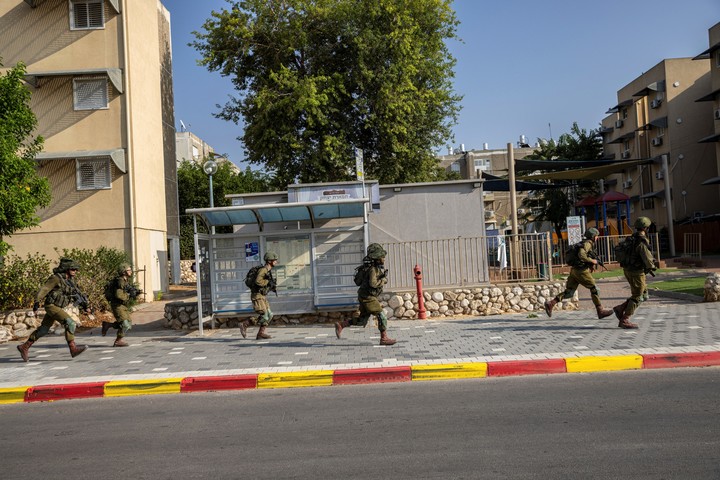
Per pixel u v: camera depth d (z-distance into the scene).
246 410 7.12
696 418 5.84
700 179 43.47
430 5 26.80
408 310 13.87
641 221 10.38
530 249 14.53
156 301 23.75
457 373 8.33
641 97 47.88
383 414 6.58
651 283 19.66
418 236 15.91
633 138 49.09
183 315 14.41
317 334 12.16
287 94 24.83
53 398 8.38
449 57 28.88
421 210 15.96
